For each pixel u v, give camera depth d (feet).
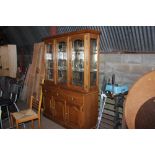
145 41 8.97
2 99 11.89
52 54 11.46
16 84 12.29
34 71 15.83
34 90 15.23
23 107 14.96
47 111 12.40
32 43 17.78
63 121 10.85
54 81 11.28
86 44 8.79
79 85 9.64
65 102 10.44
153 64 9.16
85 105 9.30
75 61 9.86
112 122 10.70
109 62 11.16
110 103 10.71
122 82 10.66
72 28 11.92
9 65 19.74
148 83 5.15
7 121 11.95
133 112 5.32
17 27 17.42
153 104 5.07
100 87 11.76
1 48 20.61
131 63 10.06
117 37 9.88
